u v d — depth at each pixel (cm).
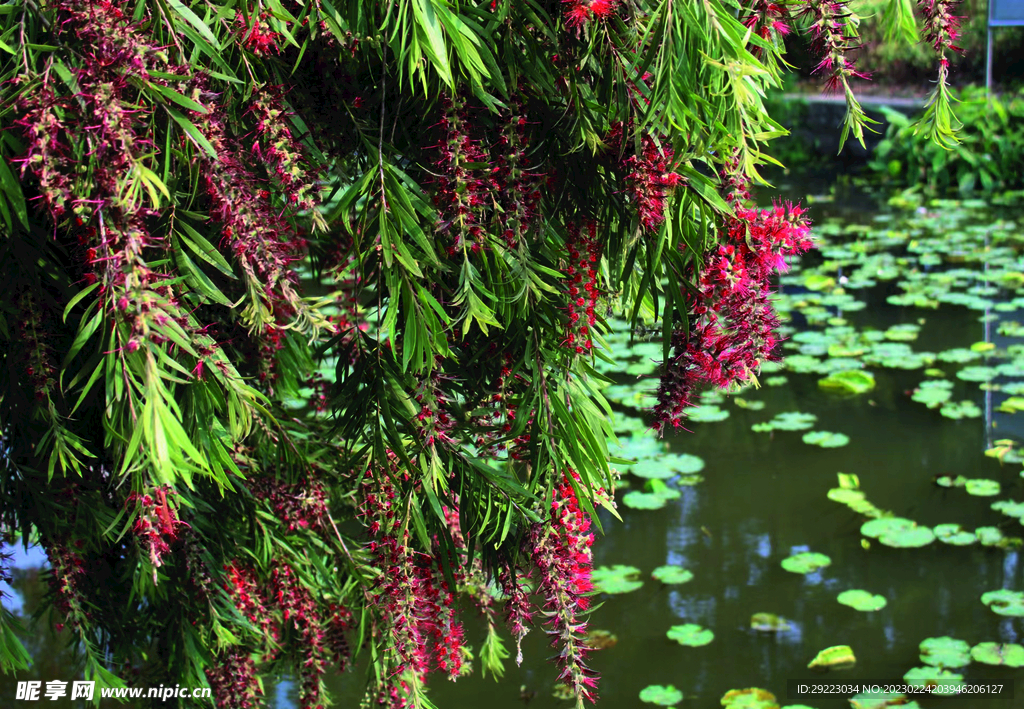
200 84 107
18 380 133
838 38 112
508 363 130
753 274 110
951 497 373
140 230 100
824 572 331
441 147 113
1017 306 552
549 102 120
